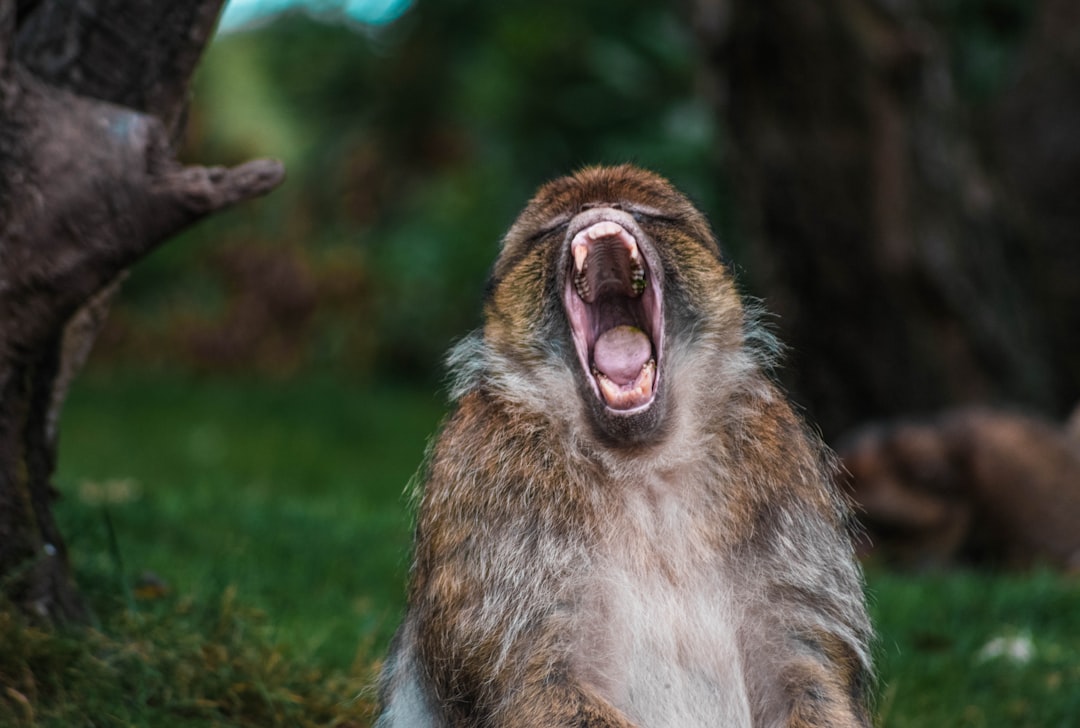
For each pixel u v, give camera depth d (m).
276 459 19.16
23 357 6.14
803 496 5.37
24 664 5.70
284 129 27.41
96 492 11.91
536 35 25.38
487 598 5.11
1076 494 13.14
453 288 25.94
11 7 5.89
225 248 27.47
